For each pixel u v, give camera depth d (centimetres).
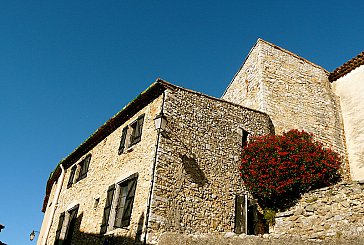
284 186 981
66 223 1335
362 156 1348
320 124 1415
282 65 1482
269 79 1414
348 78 1512
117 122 1250
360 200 752
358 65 1477
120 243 918
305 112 1410
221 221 977
